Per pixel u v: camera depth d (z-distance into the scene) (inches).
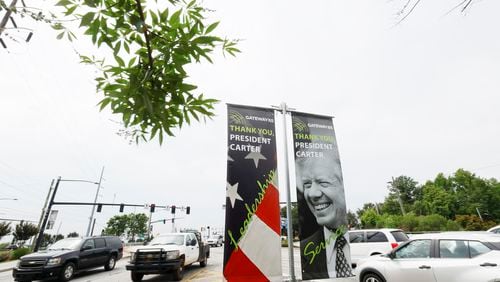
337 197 294.7
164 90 70.7
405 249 282.2
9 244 1371.8
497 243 223.6
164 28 67.0
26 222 1349.7
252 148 286.4
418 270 255.9
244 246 254.4
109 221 3201.3
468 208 2630.4
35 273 450.6
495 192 2687.0
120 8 61.7
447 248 248.5
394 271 274.7
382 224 1651.1
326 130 321.1
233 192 266.5
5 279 524.1
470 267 223.9
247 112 297.9
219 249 1449.3
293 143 304.2
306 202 287.3
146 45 66.6
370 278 298.8
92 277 508.1
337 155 313.4
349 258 276.7
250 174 276.4
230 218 258.7
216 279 440.1
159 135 76.7
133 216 3240.7
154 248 442.3
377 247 450.9
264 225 264.7
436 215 1503.4
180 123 77.4
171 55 67.1
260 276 250.2
